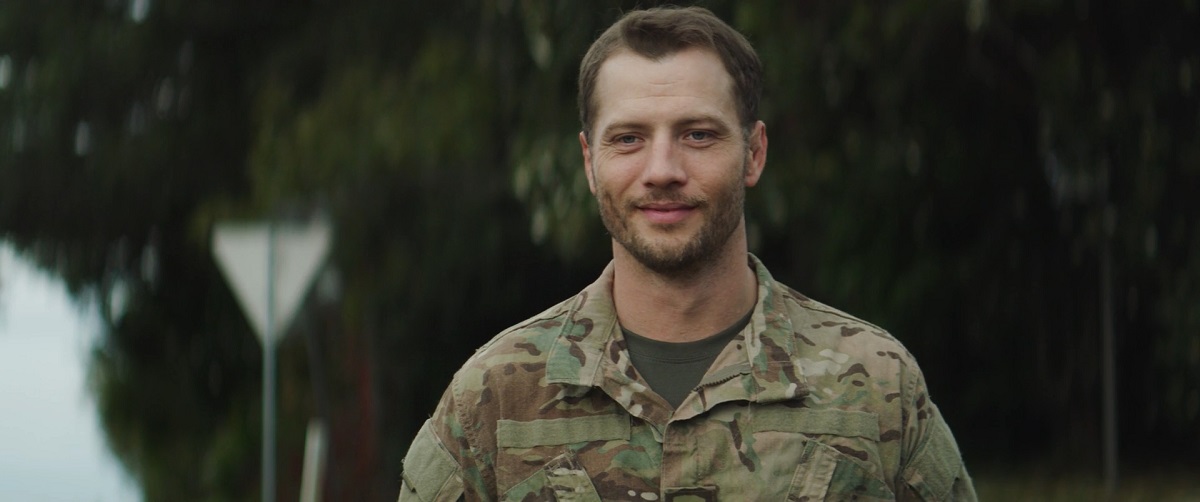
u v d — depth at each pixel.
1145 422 17.33
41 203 17.92
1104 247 15.09
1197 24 13.45
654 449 3.86
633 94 3.82
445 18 15.27
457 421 4.00
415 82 14.65
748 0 12.39
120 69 16.75
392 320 18.45
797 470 3.82
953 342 17.41
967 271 16.25
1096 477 16.23
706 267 3.90
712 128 3.82
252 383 19.64
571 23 12.45
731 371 3.89
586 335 3.99
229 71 17.52
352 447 16.62
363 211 16.17
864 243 16.05
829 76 12.96
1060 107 13.62
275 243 11.59
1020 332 17.05
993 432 18.61
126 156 17.34
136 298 19.95
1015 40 13.89
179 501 19.56
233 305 19.72
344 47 15.73
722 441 3.84
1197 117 13.68
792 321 4.02
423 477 4.02
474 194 16.98
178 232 19.08
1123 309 16.00
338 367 16.64
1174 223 14.37
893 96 13.54
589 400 3.92
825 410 3.87
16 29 16.53
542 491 3.88
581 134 4.13
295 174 14.82
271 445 11.37
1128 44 13.72
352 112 14.78
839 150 13.90
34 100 16.64
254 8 17.03
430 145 14.37
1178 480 15.60
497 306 19.91
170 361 20.45
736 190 3.87
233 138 17.69
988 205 16.14
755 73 3.99
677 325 3.95
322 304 16.47
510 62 14.30
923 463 3.93
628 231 3.86
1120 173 14.35
